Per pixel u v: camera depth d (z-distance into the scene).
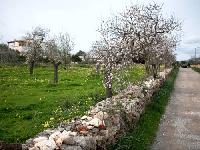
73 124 9.30
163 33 26.03
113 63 17.72
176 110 19.78
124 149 9.87
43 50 56.16
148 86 20.19
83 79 37.16
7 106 19.56
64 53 61.31
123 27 22.91
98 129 9.11
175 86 36.88
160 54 28.86
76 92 25.75
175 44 34.91
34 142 7.48
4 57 72.81
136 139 11.07
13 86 31.02
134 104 13.63
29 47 56.50
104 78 19.11
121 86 17.50
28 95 24.66
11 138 12.32
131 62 19.05
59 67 65.50
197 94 28.67
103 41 19.19
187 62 152.12
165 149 11.56
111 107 11.77
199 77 55.28
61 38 63.06
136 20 24.16
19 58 75.12
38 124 14.65
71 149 7.30
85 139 7.87
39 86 30.81
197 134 13.81
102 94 23.12
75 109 17.56
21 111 18.05
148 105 18.08
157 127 14.90
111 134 9.64
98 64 19.41
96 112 11.09
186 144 12.27
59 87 29.70
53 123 14.56
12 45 113.19
